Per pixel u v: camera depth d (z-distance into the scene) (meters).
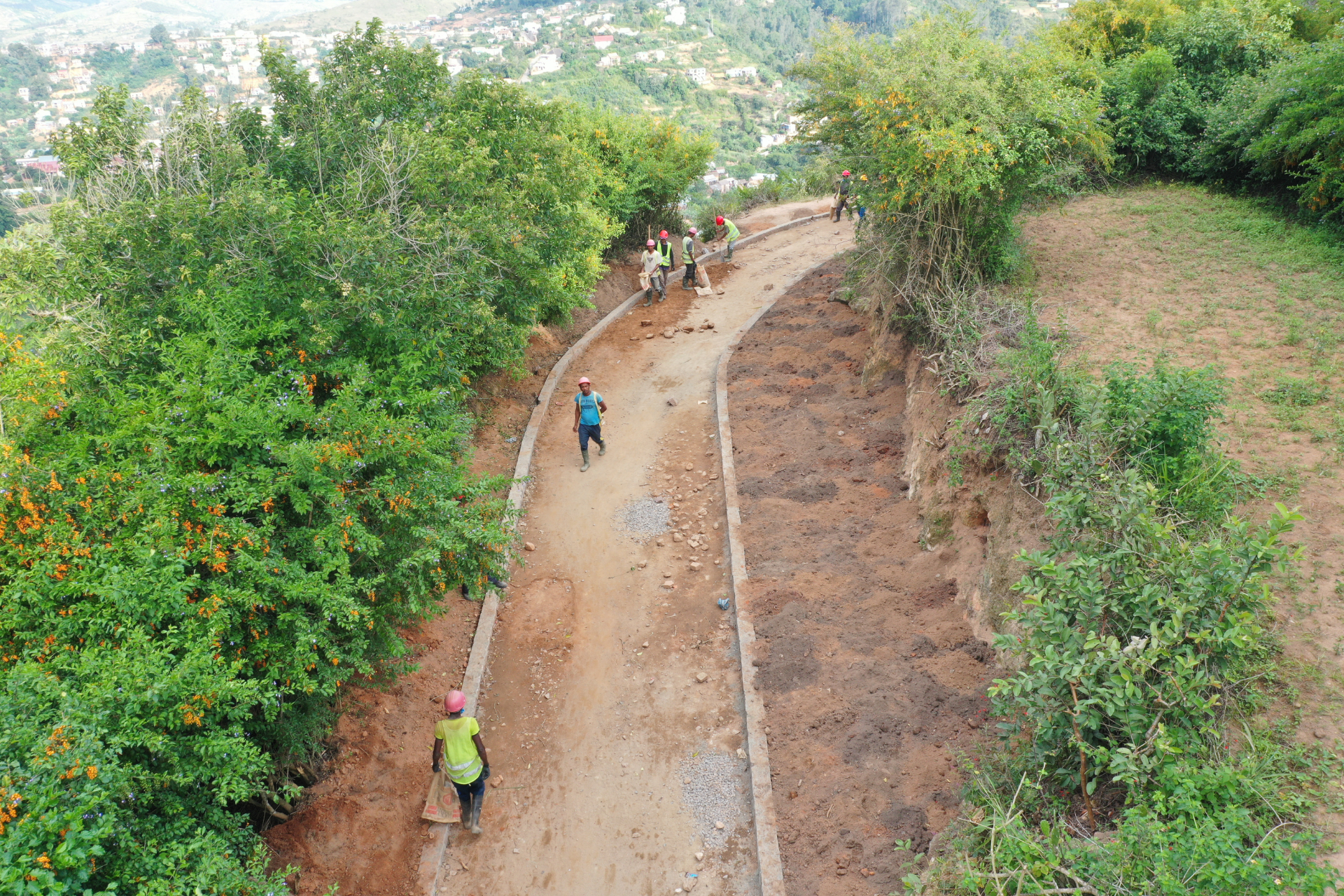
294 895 6.99
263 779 6.94
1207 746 5.34
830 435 12.80
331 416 7.24
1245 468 7.84
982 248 12.19
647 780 8.13
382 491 7.30
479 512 8.26
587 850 7.54
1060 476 7.43
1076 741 5.38
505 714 9.02
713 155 22.16
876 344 13.87
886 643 8.95
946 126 11.02
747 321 17.52
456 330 10.16
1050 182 12.13
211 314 7.61
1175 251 13.16
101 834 4.30
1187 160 16.38
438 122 11.69
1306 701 5.70
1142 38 18.64
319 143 10.88
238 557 6.14
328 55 12.05
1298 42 17.30
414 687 9.16
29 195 9.23
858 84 12.56
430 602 7.98
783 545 10.71
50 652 5.44
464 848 7.64
